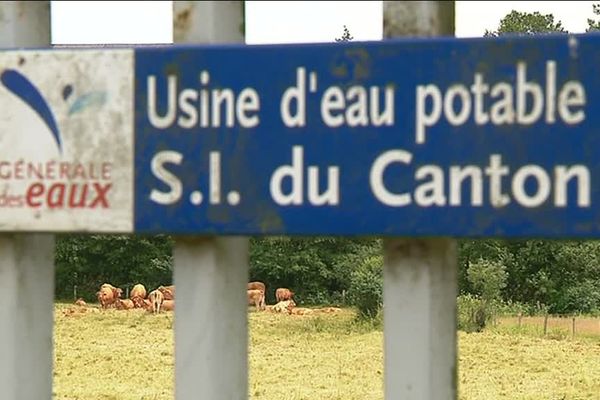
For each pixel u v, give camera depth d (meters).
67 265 156.12
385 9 19.53
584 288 139.75
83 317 115.38
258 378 66.44
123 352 79.44
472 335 91.12
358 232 18.94
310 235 19.44
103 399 57.06
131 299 133.38
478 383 64.88
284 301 133.75
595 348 84.00
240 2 20.92
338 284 156.12
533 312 132.62
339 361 75.69
